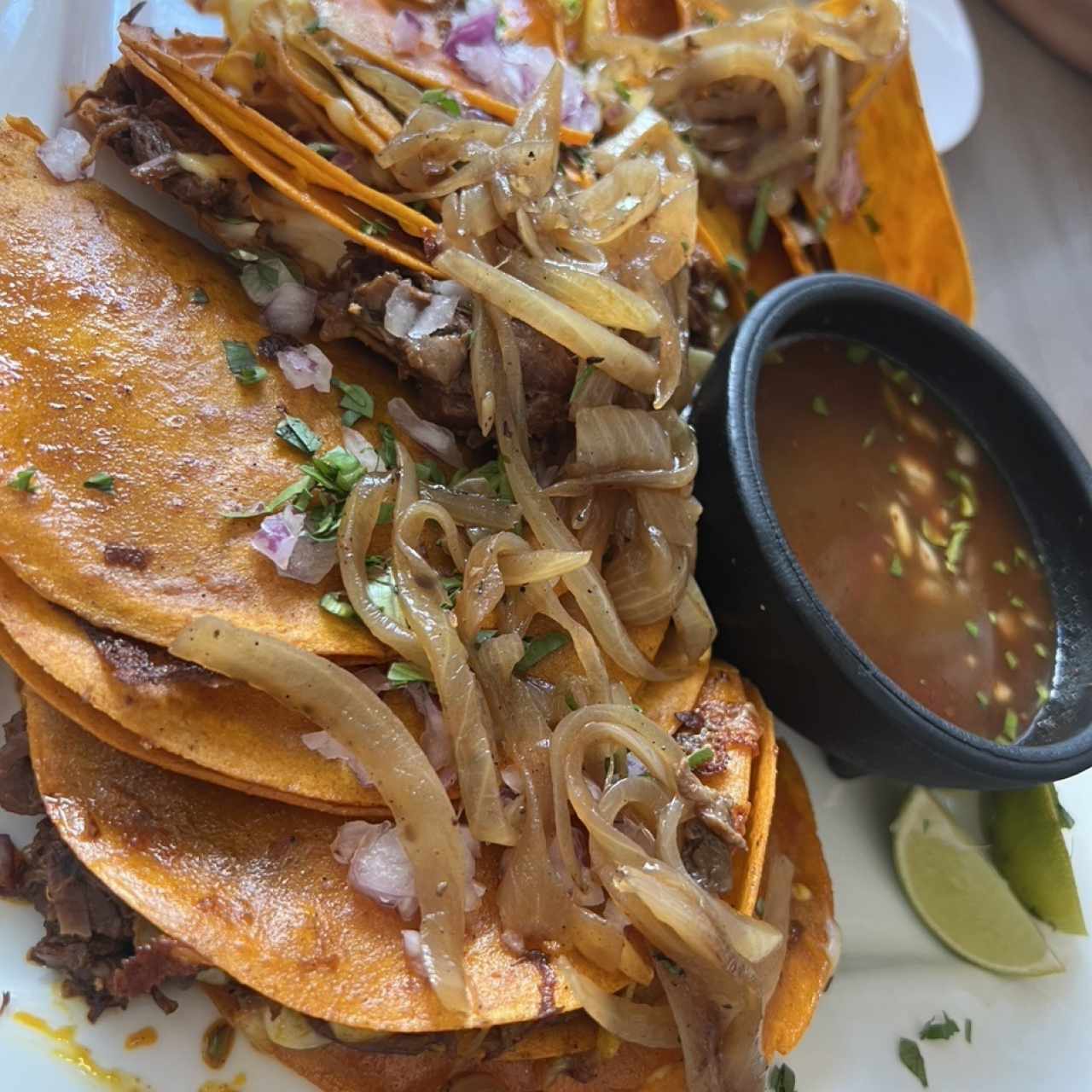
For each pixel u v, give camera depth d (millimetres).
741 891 198
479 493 202
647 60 256
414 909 175
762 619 210
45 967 182
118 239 202
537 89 212
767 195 276
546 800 184
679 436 214
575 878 180
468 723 179
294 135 215
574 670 200
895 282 300
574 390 206
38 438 177
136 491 180
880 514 237
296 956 168
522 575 190
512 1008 170
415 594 184
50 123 232
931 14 329
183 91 206
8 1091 171
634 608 207
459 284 207
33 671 172
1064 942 243
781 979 209
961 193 361
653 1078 197
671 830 187
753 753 212
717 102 270
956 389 253
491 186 201
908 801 251
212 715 173
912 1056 221
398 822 172
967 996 233
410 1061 190
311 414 203
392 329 206
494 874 183
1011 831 249
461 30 231
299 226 215
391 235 212
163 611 173
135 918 180
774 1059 210
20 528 170
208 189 208
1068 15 378
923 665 226
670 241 216
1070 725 224
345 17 221
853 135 282
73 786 177
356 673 186
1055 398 341
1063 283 359
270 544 182
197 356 197
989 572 242
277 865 177
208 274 211
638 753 189
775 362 238
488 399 199
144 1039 181
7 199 197
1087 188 375
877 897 245
